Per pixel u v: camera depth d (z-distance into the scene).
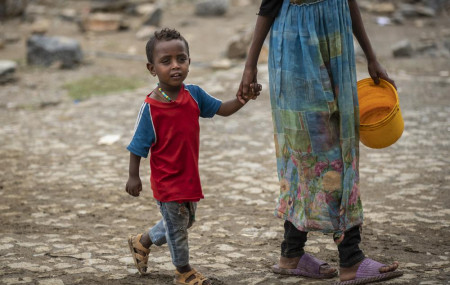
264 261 3.98
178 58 3.28
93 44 14.12
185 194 3.35
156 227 3.65
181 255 3.44
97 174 6.20
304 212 3.41
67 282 3.63
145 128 3.33
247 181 5.87
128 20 16.38
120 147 7.13
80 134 7.69
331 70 3.29
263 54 10.67
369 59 3.60
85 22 15.40
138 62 12.66
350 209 3.38
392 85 3.56
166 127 3.31
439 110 7.94
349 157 3.35
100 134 7.66
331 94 3.28
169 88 3.34
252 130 7.62
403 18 15.05
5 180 6.02
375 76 3.61
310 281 3.58
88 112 8.75
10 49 13.86
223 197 5.44
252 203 5.26
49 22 16.42
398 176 5.81
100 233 4.64
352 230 3.43
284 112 3.39
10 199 5.48
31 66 12.27
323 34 3.25
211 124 7.90
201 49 13.27
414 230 4.48
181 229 3.41
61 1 18.62
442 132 7.11
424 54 11.73
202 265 3.91
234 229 4.65
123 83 10.80
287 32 3.30
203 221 4.84
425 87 9.13
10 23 16.53
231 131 7.59
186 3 17.86
